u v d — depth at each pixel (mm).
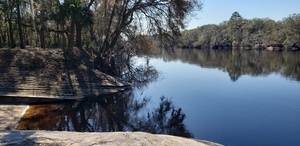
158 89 21031
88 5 24625
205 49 92688
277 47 79375
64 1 21469
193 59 50938
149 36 26359
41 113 14289
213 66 38375
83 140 4074
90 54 24875
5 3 23719
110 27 25812
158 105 16328
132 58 39469
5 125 11945
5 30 29656
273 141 10352
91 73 20969
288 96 18266
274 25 89312
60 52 22797
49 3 22641
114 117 14078
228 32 97688
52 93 17516
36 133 4551
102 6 25438
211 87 21828
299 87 21547
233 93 19406
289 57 50688
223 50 84438
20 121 12789
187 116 13812
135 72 28266
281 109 14945
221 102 16672
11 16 24922
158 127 12258
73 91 18203
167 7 24641
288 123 12477
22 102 16062
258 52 69500
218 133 11242
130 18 26062
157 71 31016
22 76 18766
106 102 17172
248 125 12234
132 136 4152
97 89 19250
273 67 35531
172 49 27391
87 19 22188
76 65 21406
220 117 13523
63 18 21625
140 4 25234
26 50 22109
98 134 4375
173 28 25406
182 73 30625
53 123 12797
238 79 26062
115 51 26625
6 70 19172
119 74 25969
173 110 15078
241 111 14578
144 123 12914
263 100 17156
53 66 20531
